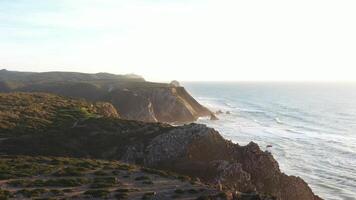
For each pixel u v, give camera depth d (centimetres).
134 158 6594
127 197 3691
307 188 6594
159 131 7419
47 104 10494
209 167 6184
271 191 6338
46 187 3947
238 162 6650
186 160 6475
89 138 7219
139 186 4175
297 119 19112
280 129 15625
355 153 11344
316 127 16512
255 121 17975
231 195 3934
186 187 4200
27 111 9100
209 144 6856
